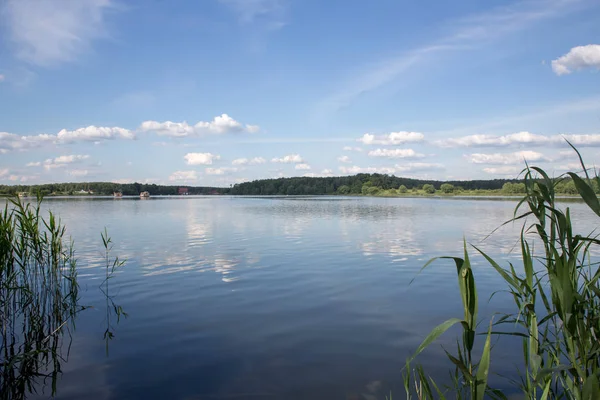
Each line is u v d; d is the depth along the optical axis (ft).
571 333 10.02
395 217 107.65
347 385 14.84
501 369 15.79
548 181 10.55
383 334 20.11
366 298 27.04
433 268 37.55
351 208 164.45
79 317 23.43
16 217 24.85
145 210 147.84
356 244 54.60
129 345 18.99
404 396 14.01
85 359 17.51
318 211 141.69
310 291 29.04
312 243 55.93
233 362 16.90
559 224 10.26
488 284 31.12
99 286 30.78
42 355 18.07
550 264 11.07
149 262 41.04
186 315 23.44
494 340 18.90
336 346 18.56
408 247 51.37
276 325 21.53
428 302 26.08
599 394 8.43
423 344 8.32
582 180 8.89
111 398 14.15
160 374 15.94
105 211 138.51
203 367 16.49
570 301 9.65
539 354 11.09
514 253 44.83
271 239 60.95
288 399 13.89
